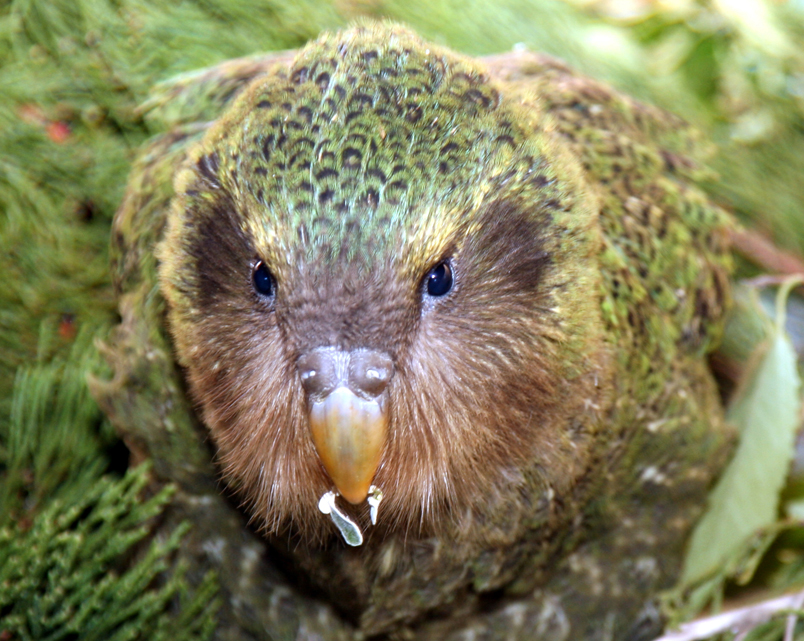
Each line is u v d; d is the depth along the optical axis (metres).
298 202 3.76
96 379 5.56
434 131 3.90
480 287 4.03
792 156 8.25
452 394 4.08
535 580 5.49
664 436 5.56
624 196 5.59
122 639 5.39
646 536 5.76
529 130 4.12
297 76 4.07
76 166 7.14
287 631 5.59
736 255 7.31
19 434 6.13
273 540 5.22
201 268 4.16
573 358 4.32
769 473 5.96
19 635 5.35
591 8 8.76
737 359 6.42
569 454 4.73
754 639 5.77
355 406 3.75
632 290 5.22
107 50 7.37
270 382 4.12
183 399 5.21
